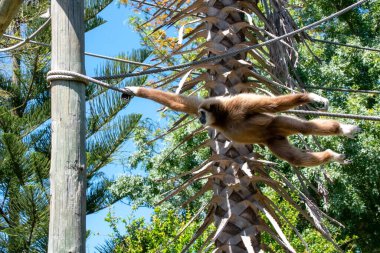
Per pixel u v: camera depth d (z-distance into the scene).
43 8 18.20
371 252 20.55
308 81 19.81
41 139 19.27
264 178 8.36
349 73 20.59
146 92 7.55
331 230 18.75
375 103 20.89
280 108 6.70
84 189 6.59
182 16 9.31
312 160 6.79
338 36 21.41
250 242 8.03
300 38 10.27
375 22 22.19
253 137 7.12
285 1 10.17
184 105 7.54
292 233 14.58
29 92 19.77
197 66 8.72
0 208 17.83
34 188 14.95
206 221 8.67
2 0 7.44
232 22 9.02
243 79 8.80
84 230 6.47
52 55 6.92
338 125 6.73
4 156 16.44
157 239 14.77
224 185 8.44
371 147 18.08
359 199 18.41
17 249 16.14
